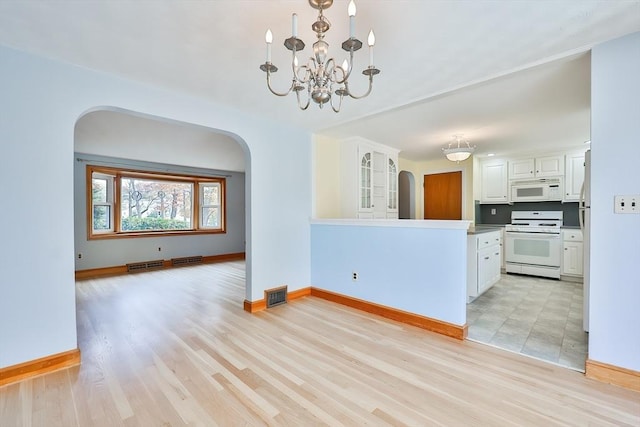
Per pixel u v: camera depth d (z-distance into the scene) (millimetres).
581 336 2518
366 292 3195
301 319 2941
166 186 6234
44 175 1958
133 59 1999
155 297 3742
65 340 2031
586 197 2451
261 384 1826
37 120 1931
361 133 3873
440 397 1696
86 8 1475
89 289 4152
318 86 1444
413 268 2791
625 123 1737
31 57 1910
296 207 3648
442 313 2592
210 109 2797
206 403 1646
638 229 1710
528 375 1917
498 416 1532
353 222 3309
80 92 2090
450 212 5742
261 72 2191
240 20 1582
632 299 1736
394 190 4820
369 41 1302
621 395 1693
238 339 2471
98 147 4641
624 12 1509
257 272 3223
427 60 2006
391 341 2436
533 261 4879
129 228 5680
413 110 2967
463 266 2473
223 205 6949
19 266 1877
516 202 5383
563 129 3621
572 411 1562
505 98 2664
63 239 2031
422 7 1472
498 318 2963
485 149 4785
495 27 1644
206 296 3787
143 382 1846
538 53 1924
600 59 1804
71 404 1633
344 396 1709
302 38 1757
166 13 1521
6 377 1813
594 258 1854
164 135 4258
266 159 3303
